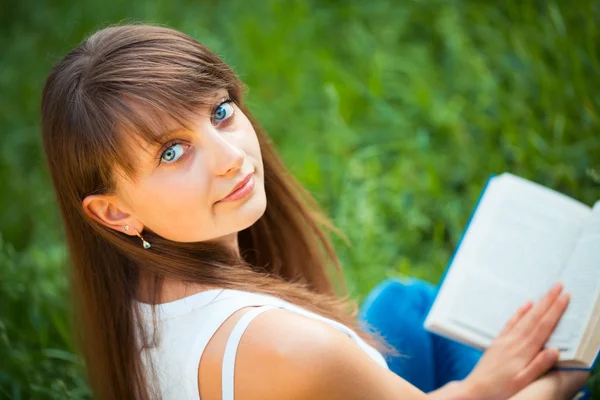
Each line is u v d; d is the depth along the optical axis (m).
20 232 2.97
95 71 1.25
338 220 2.53
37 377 2.09
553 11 2.63
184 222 1.29
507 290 1.63
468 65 2.87
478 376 1.50
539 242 1.65
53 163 1.35
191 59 1.28
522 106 2.63
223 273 1.36
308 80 3.23
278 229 1.73
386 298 1.81
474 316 1.62
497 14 2.94
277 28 3.42
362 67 3.19
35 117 3.39
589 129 2.44
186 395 1.27
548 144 2.50
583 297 1.49
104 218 1.33
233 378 1.20
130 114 1.22
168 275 1.35
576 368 1.47
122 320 1.43
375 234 2.53
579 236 1.62
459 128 2.68
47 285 2.54
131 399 1.43
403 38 3.27
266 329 1.20
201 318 1.28
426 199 2.64
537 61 2.66
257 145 1.37
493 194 1.74
